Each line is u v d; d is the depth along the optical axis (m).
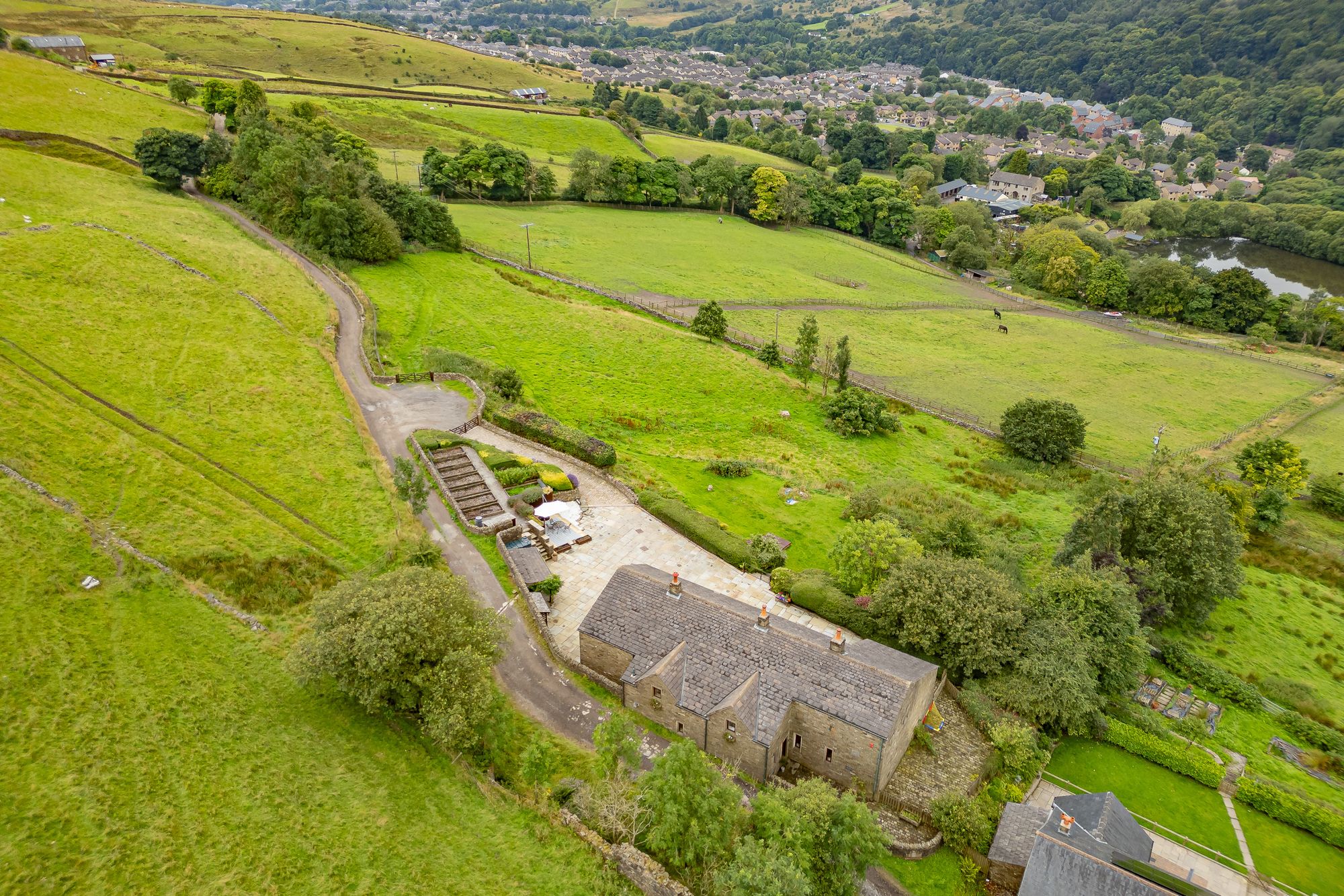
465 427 73.94
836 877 34.00
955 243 189.62
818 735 43.09
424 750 40.06
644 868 34.03
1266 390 122.50
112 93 137.75
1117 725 49.88
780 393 101.06
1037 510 80.50
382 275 111.31
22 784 33.81
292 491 59.34
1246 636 64.25
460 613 42.09
